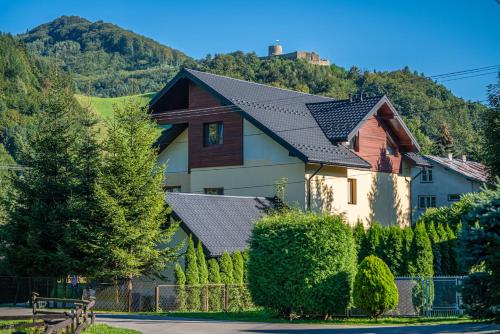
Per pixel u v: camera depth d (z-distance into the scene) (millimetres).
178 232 50438
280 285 39281
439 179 103188
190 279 46781
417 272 43375
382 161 64188
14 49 161625
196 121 61719
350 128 60000
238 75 154875
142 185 47438
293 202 56625
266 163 58062
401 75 154125
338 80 155125
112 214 46094
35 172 51938
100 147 51500
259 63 162500
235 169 59594
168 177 64875
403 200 66688
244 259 49719
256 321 38000
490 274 29016
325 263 38688
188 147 62469
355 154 60812
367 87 149875
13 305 50781
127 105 49625
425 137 141375
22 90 152000
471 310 29172
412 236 43969
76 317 28141
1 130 133625
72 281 48844
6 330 29422
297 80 152875
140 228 46969
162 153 65562
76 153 52406
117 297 47219
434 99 147500
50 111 52594
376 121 63906
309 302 38281
